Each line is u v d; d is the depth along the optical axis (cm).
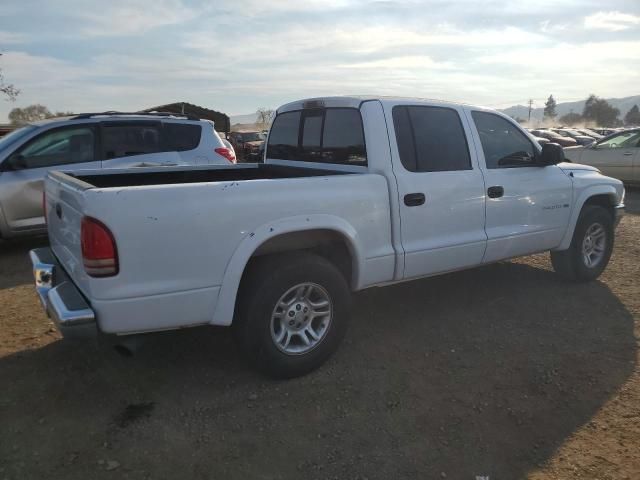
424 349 394
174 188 291
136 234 279
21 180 655
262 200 317
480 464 266
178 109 3291
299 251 348
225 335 413
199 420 301
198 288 300
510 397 328
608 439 286
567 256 529
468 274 578
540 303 489
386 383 344
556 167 504
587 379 350
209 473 257
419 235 399
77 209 289
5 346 392
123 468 259
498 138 462
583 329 431
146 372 355
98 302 277
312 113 445
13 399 320
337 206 348
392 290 524
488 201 440
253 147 2411
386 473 259
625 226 852
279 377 341
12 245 718
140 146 733
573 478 255
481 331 427
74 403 316
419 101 415
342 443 281
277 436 287
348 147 406
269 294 322
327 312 353
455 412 311
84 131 700
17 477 251
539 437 288
